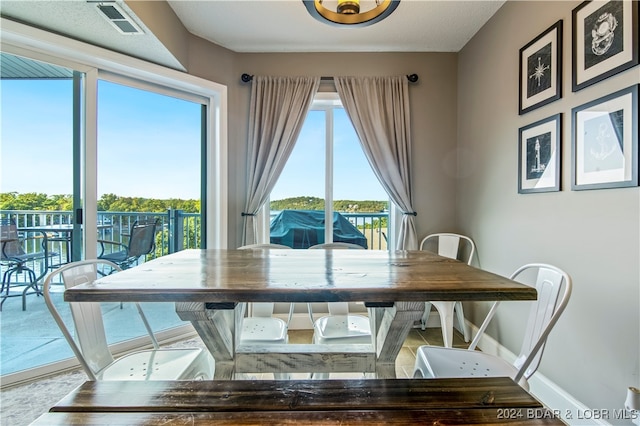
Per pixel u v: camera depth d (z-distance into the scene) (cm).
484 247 247
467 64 275
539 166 186
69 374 205
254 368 130
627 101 133
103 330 139
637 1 130
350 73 291
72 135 215
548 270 133
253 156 287
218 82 277
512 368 131
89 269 143
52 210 209
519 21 205
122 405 93
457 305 271
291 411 91
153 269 136
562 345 167
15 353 199
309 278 119
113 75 231
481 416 89
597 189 148
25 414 166
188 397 97
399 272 130
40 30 190
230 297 102
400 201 287
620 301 137
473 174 264
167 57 233
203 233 288
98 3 172
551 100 176
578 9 158
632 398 124
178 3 222
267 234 307
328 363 130
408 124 287
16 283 200
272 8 229
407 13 233
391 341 127
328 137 307
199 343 255
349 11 175
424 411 91
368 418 88
